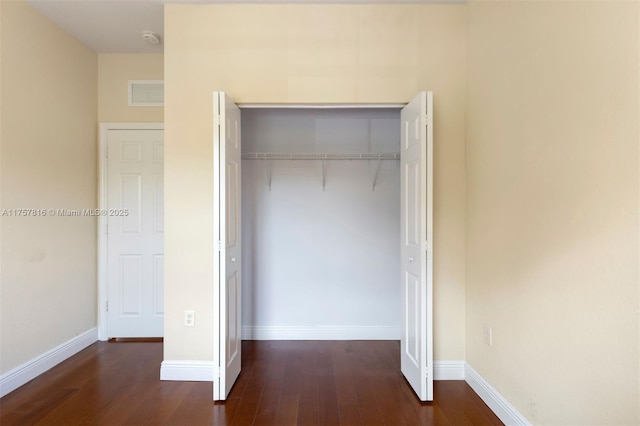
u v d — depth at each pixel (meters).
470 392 2.26
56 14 2.57
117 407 2.07
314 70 2.45
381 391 2.28
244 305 3.30
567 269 1.45
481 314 2.19
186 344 2.43
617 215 1.21
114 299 3.25
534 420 1.66
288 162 3.31
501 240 1.96
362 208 3.33
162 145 3.24
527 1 1.71
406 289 2.43
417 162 2.18
